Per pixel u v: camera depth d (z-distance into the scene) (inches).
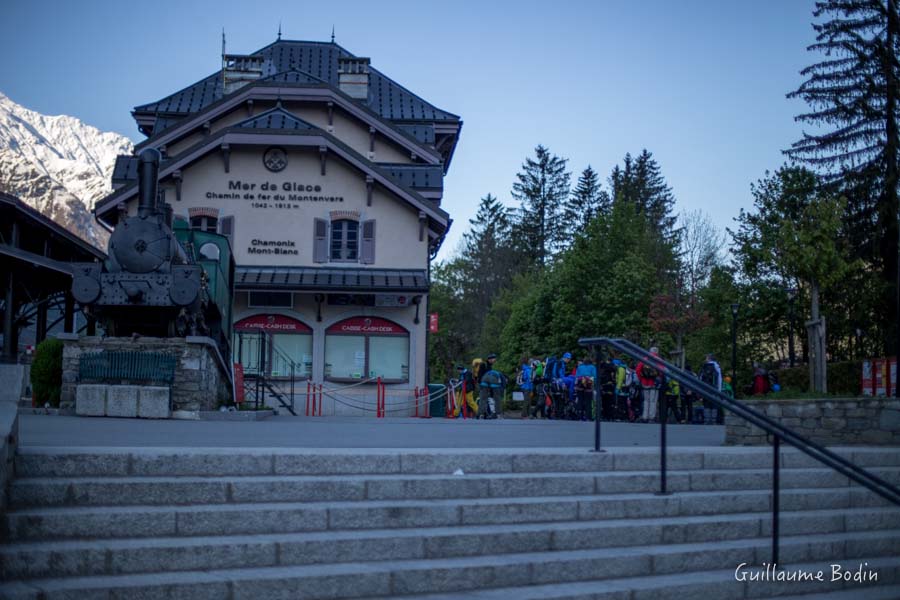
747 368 1706.4
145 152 766.5
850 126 1679.4
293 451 343.6
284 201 1406.3
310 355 1370.6
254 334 1353.3
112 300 745.6
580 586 305.6
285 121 1413.6
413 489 337.4
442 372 3107.8
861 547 363.3
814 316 1146.0
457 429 637.9
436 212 1406.3
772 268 1631.4
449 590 295.4
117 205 1355.8
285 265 1397.6
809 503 385.7
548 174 3678.6
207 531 301.4
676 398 973.2
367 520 317.7
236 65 1582.2
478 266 3361.2
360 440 492.1
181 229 902.4
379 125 1505.9
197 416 724.0
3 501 289.6
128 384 715.4
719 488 385.4
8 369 462.3
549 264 3208.7
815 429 547.2
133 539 292.4
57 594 257.9
